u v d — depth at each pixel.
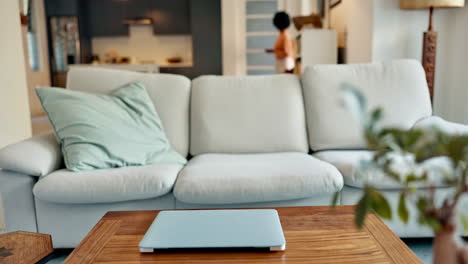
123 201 1.76
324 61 4.29
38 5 7.68
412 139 0.59
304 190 1.69
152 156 2.05
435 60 3.12
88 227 1.77
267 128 2.29
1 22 3.22
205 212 1.24
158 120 2.23
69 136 1.90
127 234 1.13
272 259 0.96
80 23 7.81
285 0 6.92
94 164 1.87
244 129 2.29
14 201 1.76
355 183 1.76
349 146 2.27
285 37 4.49
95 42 8.24
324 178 1.71
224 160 2.01
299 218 1.22
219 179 1.70
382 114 0.60
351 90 0.59
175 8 7.75
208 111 2.32
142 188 1.69
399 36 3.37
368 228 1.13
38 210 1.77
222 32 6.97
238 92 2.36
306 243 1.04
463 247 0.61
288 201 1.75
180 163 2.10
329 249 1.00
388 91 2.32
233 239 1.03
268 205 1.75
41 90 2.01
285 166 1.80
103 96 2.15
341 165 1.85
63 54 7.92
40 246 1.12
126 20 7.86
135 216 1.27
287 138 2.28
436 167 0.62
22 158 1.73
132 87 2.26
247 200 1.69
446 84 3.38
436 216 0.62
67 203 1.74
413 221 1.78
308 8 6.34
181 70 7.40
